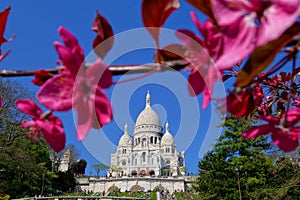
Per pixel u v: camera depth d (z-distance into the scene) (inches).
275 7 23.0
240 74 26.8
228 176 892.6
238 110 32.9
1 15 35.5
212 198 897.5
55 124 30.9
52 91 27.7
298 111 34.0
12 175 1103.6
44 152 1398.9
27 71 31.3
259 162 833.5
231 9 24.3
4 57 34.8
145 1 29.5
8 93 737.0
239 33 23.6
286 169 810.8
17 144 839.7
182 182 2209.6
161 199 1678.2
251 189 856.9
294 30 23.3
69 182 2146.9
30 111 31.2
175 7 29.5
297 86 68.9
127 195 1834.4
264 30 22.8
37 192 1405.0
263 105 69.6
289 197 782.5
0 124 793.6
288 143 32.9
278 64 28.5
